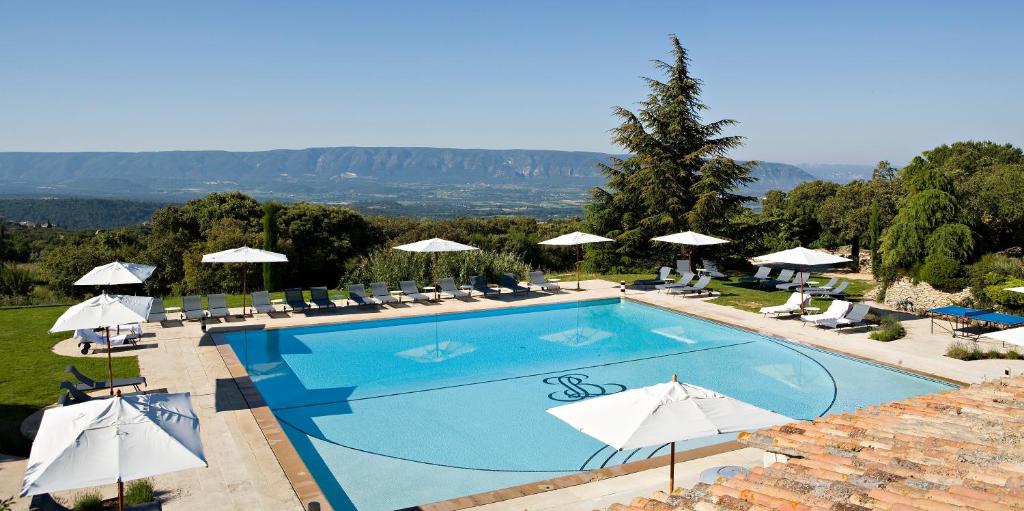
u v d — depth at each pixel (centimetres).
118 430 596
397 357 1518
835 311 1669
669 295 2172
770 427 728
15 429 940
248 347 1597
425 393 1262
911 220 1906
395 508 809
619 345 1631
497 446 1009
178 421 639
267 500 745
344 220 4197
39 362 1310
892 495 521
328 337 1698
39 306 1959
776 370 1396
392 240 4244
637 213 2948
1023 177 2400
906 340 1502
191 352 1403
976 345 1416
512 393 1261
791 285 2206
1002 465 588
